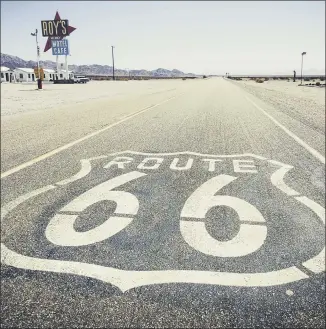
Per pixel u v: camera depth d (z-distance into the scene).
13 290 1.93
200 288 1.94
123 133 7.21
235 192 3.48
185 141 6.31
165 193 3.44
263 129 7.82
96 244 2.43
